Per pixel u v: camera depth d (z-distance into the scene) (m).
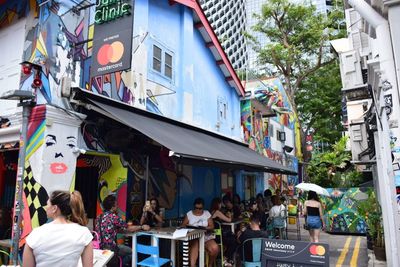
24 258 2.90
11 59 7.02
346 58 7.23
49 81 5.94
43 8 6.46
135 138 7.11
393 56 3.40
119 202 6.94
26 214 5.53
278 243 5.87
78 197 3.48
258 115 16.50
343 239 13.09
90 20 7.02
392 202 4.87
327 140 28.45
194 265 6.83
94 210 7.14
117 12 6.49
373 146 8.98
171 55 9.88
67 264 2.91
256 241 6.68
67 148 5.88
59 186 5.68
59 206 3.13
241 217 9.85
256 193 15.62
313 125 28.77
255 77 20.92
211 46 11.88
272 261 5.83
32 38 6.61
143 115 8.06
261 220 11.29
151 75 8.83
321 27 24.27
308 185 10.77
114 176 7.12
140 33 8.46
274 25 25.58
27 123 5.52
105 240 5.51
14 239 5.12
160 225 7.26
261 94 15.09
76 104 6.10
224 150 8.81
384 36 3.83
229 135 13.24
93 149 6.42
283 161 20.02
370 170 15.49
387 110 4.36
